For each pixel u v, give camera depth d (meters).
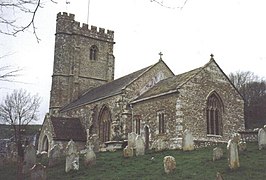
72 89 46.81
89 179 16.66
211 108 28.42
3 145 48.06
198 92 27.72
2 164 24.69
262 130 20.75
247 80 64.12
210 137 27.38
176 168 17.02
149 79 34.50
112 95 33.38
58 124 37.06
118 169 18.50
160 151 23.83
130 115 31.95
